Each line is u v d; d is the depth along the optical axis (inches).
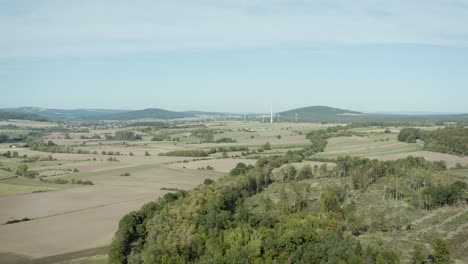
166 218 5556.1
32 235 5713.6
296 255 4515.3
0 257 4985.2
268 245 4662.9
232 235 4840.1
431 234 5324.8
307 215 5664.4
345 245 4626.0
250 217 5575.8
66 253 5078.7
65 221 6323.8
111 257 4697.3
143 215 5940.0
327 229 5142.7
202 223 5329.7
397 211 6254.9
